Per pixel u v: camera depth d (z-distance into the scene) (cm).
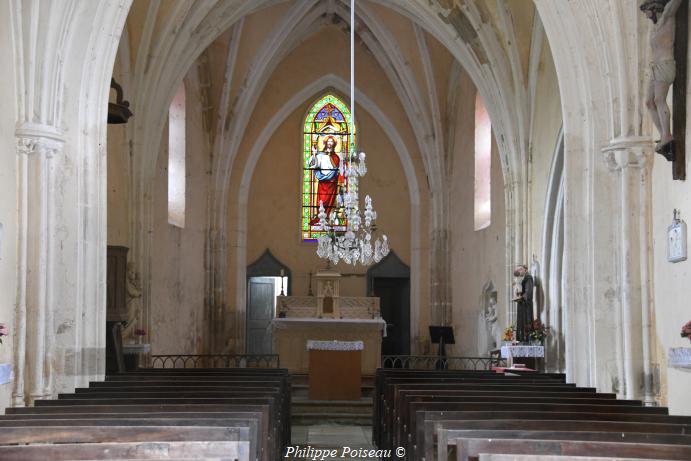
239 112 2650
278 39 2570
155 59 1947
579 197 1302
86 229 1262
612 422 775
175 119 2381
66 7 1221
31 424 772
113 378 1279
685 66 1014
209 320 2652
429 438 776
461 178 2572
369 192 2831
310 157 2836
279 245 2811
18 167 1195
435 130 2669
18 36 1177
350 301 2475
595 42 1259
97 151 1283
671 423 835
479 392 1069
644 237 1195
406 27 2523
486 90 2033
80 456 612
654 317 1185
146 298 1972
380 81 2791
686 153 1027
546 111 1831
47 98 1209
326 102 2866
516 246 1975
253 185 2820
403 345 2819
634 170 1207
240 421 764
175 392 1054
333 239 2009
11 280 1168
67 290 1234
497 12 1914
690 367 988
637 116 1201
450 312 2686
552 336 1792
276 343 2316
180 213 2403
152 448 619
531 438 699
